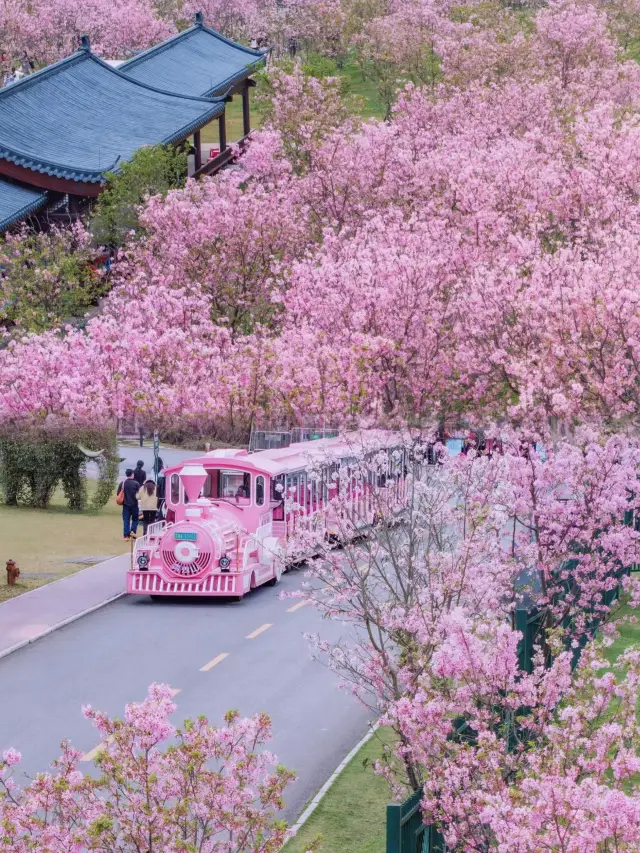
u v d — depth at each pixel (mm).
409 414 39344
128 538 36188
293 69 82250
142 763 12977
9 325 52219
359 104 84438
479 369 37625
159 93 87000
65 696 22141
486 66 86688
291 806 17422
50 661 24469
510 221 46406
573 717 12562
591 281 32844
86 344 43062
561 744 12609
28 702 21812
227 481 30703
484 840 13195
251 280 51000
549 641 15695
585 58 90688
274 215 51344
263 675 23391
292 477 31719
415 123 70250
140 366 42344
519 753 14750
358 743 19938
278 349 41156
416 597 18250
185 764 13055
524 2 130250
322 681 23047
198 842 14102
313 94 78625
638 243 37344
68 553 35000
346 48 128125
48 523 39531
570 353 31500
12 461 42188
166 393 41094
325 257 45156
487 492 20297
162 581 29266
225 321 48250
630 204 45500
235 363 41375
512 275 36656
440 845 14453
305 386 39438
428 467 25141
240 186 76188
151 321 44312
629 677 13445
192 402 41062
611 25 108750
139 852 12516
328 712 21375
